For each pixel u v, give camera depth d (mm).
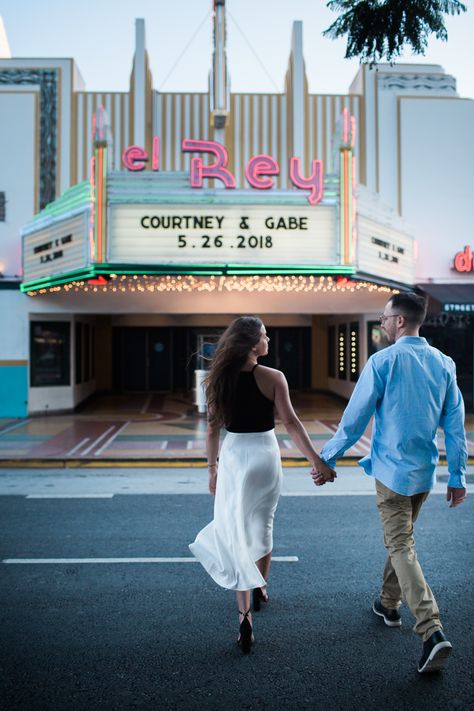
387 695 2998
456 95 16109
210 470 3691
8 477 8695
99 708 2885
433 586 4410
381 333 16156
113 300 15008
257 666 3283
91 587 4418
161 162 15633
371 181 15883
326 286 13617
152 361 21922
